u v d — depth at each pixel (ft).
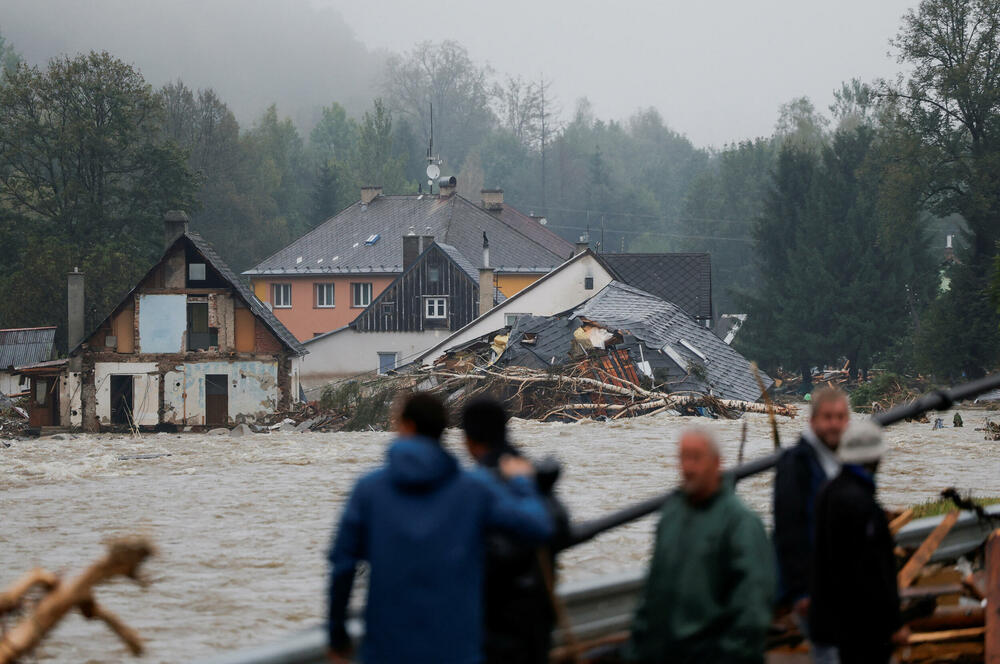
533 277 404.36
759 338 455.63
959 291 344.28
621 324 258.37
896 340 428.97
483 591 22.00
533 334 248.11
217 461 165.27
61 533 96.27
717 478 24.40
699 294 387.75
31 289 366.43
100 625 60.23
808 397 378.32
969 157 349.41
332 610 20.95
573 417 223.30
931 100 355.77
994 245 342.64
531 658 22.24
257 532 94.02
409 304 365.81
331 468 151.84
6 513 109.09
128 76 431.02
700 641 23.50
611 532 82.64
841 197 461.78
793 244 484.33
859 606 25.23
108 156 426.10
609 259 399.44
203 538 91.09
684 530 24.36
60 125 423.64
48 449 197.88
